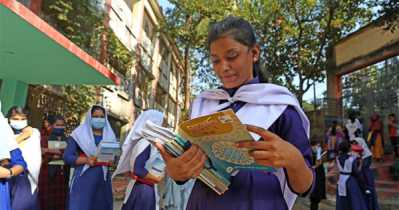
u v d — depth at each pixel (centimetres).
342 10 1230
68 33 945
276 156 96
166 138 110
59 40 418
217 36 127
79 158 346
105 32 1059
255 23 1275
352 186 552
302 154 112
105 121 395
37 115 784
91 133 373
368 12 1268
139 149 308
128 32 1401
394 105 1179
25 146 340
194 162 106
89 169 348
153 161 306
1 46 437
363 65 1327
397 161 934
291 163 97
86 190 337
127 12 1380
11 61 505
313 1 1306
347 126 1214
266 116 117
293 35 1498
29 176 338
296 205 706
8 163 262
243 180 119
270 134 97
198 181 136
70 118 929
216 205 119
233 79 132
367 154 616
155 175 309
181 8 1462
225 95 136
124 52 1150
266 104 121
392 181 835
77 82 647
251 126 98
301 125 119
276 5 1343
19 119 354
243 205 114
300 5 1341
